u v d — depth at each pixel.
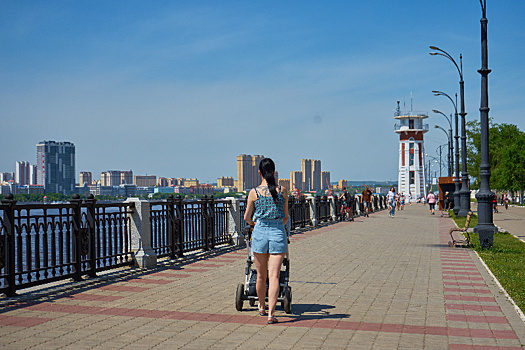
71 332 6.14
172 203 12.56
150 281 9.76
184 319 6.82
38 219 8.54
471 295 8.52
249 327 6.43
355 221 32.19
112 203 10.60
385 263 12.51
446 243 17.72
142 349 5.49
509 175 72.38
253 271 7.40
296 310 7.39
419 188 92.19
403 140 93.00
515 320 6.82
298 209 24.31
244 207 17.09
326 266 11.96
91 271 9.77
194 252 13.89
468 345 5.68
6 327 6.36
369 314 7.15
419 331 6.26
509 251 15.12
